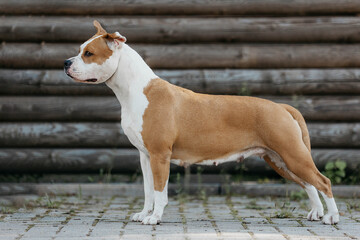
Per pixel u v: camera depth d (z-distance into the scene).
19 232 5.36
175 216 6.60
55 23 8.83
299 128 6.04
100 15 8.91
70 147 8.99
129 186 8.68
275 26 8.82
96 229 5.54
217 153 6.06
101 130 8.88
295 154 5.89
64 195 8.62
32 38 8.85
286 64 8.85
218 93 8.84
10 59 8.79
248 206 7.48
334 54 8.79
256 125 5.99
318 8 8.82
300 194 8.30
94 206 7.52
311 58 8.80
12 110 8.80
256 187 8.70
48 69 8.92
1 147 8.94
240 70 8.87
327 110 8.79
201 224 5.91
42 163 8.88
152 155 5.88
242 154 6.12
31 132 8.82
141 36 8.84
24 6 8.85
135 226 5.74
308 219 6.26
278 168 6.36
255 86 8.81
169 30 8.83
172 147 6.03
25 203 7.58
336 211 5.98
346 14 8.90
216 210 7.19
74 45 8.88
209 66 8.88
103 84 8.89
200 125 5.96
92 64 5.82
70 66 5.79
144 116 5.88
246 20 8.87
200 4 8.85
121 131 8.90
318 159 8.81
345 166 8.68
